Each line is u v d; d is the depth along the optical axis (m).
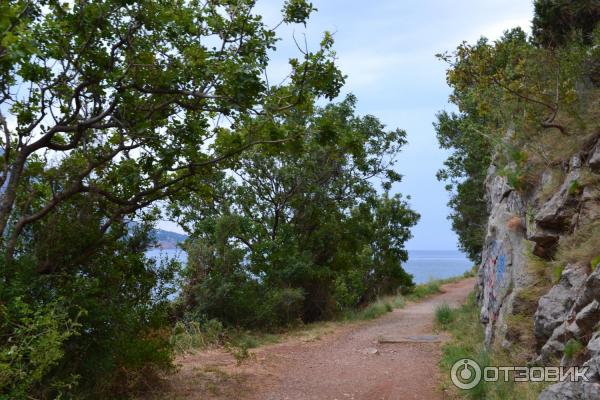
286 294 16.89
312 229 20.95
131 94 8.54
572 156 8.88
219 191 18.62
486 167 22.19
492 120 12.58
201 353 12.00
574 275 7.05
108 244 7.92
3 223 6.75
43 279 6.55
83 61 8.09
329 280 19.92
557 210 8.34
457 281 38.72
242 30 8.47
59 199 7.42
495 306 9.95
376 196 21.97
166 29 8.33
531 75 10.47
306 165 19.30
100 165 8.73
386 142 20.94
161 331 8.65
